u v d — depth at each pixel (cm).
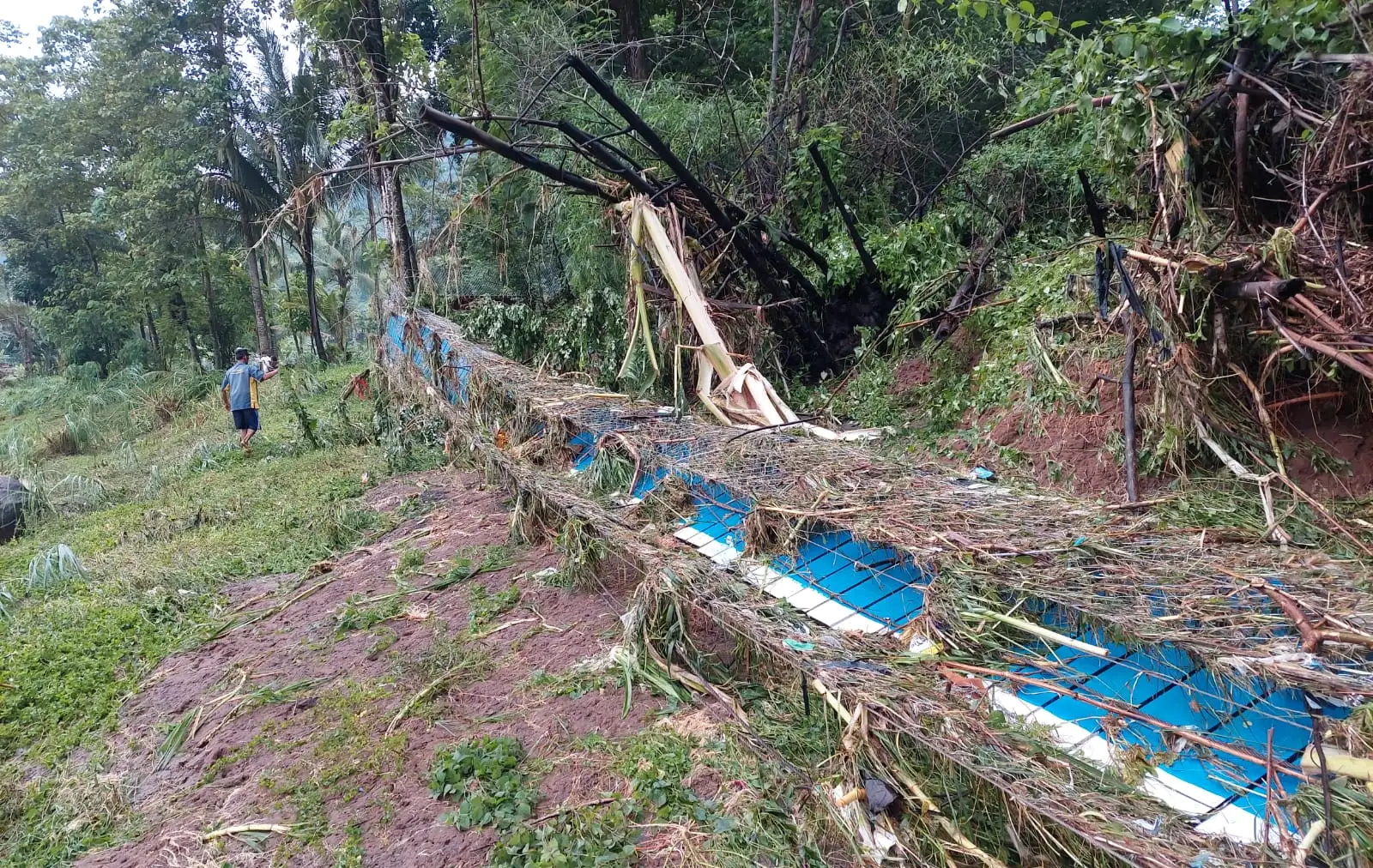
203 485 859
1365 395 379
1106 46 550
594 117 855
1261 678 224
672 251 617
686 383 652
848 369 716
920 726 231
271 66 1916
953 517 337
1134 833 187
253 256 2083
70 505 872
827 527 366
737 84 1114
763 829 255
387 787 310
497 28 988
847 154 876
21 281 2694
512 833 267
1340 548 331
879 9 1048
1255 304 380
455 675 376
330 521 628
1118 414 450
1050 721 242
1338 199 398
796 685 320
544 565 485
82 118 2267
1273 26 390
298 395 1296
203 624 496
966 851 218
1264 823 193
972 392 574
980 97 961
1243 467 385
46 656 475
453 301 934
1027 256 660
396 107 819
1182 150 420
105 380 2172
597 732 319
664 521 427
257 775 334
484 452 593
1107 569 282
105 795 338
